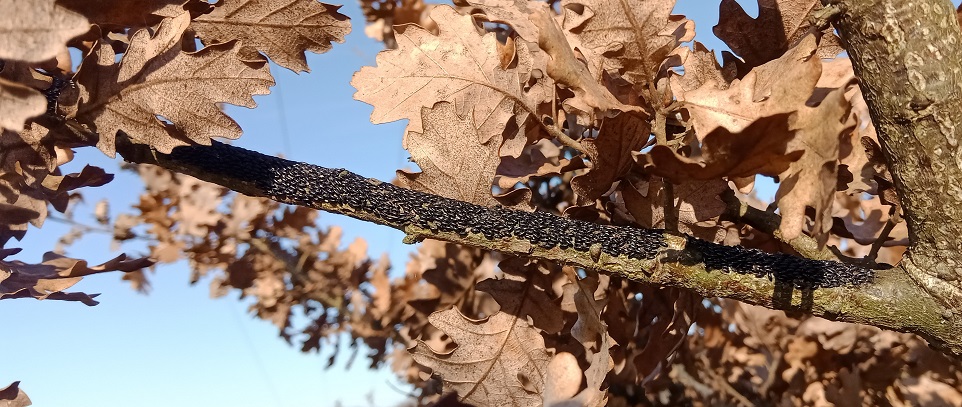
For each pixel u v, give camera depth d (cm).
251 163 19
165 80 17
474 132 21
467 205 20
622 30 20
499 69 23
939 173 17
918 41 16
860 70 17
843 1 17
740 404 38
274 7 21
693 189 19
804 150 15
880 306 19
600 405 22
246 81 17
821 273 19
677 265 19
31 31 14
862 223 30
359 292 48
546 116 23
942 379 35
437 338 37
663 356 25
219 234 49
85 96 17
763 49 23
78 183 20
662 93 21
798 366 37
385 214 19
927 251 18
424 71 23
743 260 19
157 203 50
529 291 24
